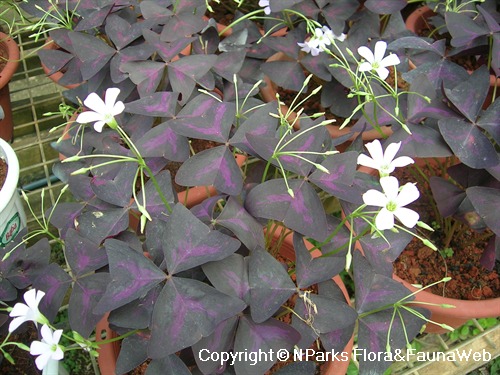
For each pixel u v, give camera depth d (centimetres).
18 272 32
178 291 24
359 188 32
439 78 43
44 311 29
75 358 44
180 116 32
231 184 29
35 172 57
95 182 31
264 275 26
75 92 44
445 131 33
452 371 43
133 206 30
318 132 29
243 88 39
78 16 46
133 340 27
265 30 52
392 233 31
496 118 34
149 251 28
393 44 43
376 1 47
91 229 29
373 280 29
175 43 38
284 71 47
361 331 28
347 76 44
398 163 26
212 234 25
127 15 42
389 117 36
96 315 27
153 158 33
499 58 39
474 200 32
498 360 45
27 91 62
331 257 27
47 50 44
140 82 36
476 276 41
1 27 64
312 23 46
